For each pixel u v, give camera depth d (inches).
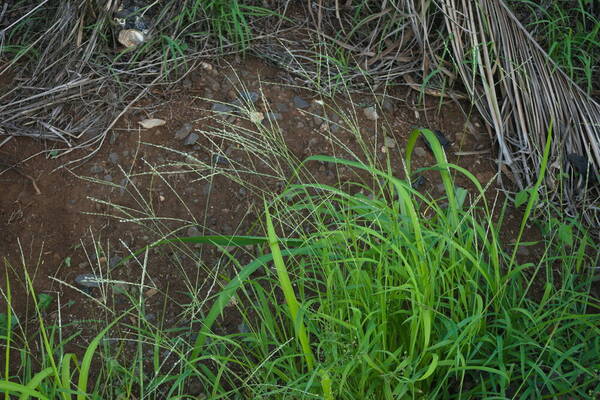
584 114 125.8
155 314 104.9
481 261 100.8
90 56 128.3
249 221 114.3
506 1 136.1
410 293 97.3
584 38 131.8
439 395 96.0
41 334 102.0
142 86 126.9
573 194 120.3
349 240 106.3
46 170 118.0
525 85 127.3
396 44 134.8
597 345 96.3
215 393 90.9
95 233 112.1
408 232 101.3
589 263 112.7
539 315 100.8
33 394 80.1
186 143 121.5
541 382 96.5
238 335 96.8
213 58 131.7
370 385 92.0
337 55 134.4
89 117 123.5
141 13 133.8
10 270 107.9
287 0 136.9
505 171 123.3
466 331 90.7
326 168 120.9
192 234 112.7
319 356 96.5
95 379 98.7
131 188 116.6
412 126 128.1
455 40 129.3
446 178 103.2
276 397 91.2
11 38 133.4
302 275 99.6
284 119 125.7
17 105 124.6
